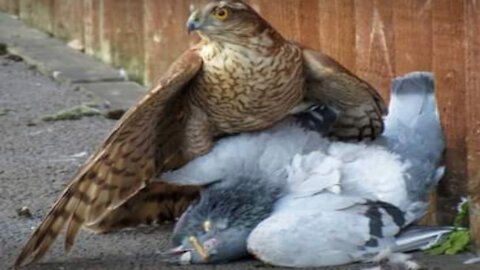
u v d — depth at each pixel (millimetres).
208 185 6812
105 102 11391
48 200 8250
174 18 11391
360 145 6871
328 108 6871
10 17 16797
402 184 6723
